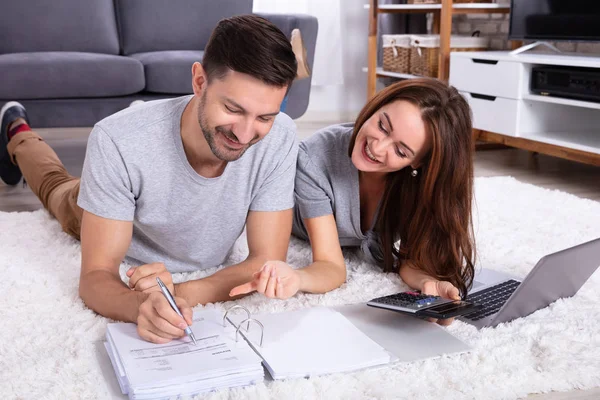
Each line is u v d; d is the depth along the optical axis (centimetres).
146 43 384
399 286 168
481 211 238
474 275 168
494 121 345
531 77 325
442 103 146
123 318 138
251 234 160
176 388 111
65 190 205
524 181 305
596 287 169
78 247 194
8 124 267
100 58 313
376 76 468
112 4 383
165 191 150
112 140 142
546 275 144
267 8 463
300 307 152
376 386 119
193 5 389
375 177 169
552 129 337
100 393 115
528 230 217
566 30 331
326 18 473
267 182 158
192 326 131
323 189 167
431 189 153
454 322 148
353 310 151
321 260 163
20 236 204
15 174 278
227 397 114
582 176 317
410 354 130
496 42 423
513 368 127
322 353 125
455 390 119
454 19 462
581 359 131
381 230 173
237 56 117
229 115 121
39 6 361
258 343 128
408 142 145
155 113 146
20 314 147
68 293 159
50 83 302
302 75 327
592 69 300
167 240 164
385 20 488
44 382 119
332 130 176
